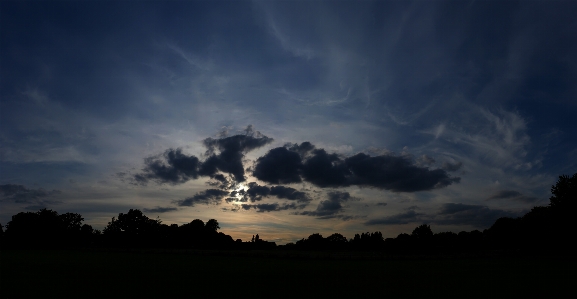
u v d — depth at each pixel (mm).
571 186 91062
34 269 52281
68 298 29000
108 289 33719
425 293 33844
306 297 31422
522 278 46000
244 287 36594
